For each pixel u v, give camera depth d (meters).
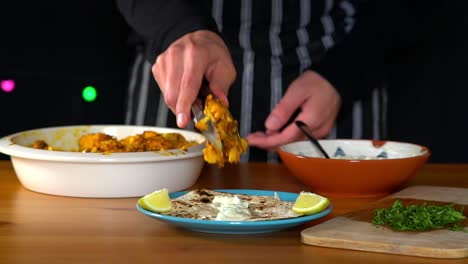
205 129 1.44
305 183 1.64
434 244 1.24
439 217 1.34
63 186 1.57
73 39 2.47
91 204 1.52
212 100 1.44
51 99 2.50
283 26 2.16
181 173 1.61
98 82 2.50
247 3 2.13
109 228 1.37
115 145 1.63
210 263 1.21
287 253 1.25
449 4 2.84
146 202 1.34
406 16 2.81
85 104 2.51
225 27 2.15
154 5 1.91
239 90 2.16
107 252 1.25
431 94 2.92
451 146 2.96
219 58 1.62
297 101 2.08
